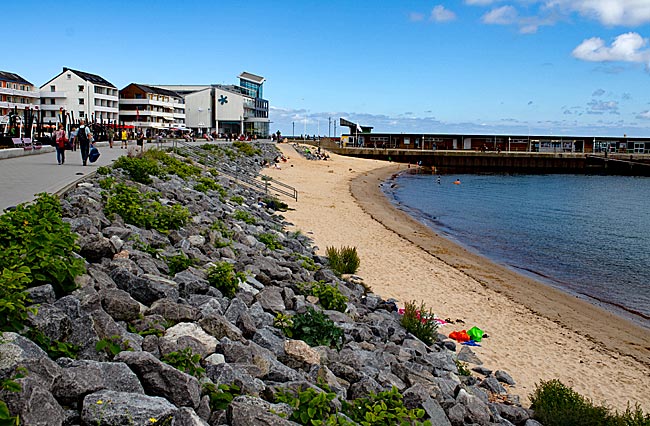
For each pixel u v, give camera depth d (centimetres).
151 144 5334
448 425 846
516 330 1602
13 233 823
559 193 6650
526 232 3650
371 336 1209
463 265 2405
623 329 1717
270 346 905
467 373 1207
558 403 1052
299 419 669
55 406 525
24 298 661
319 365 884
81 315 716
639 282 2367
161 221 1555
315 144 11819
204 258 1389
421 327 1392
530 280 2269
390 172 8669
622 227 4003
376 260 2275
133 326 804
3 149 3180
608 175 10438
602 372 1360
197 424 545
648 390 1280
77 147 4025
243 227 2141
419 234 3105
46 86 9650
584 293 2144
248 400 658
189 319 884
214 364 732
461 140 12262
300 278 1519
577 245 3212
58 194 1526
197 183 3012
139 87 10612
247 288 1217
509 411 1008
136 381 603
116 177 2117
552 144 11956
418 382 960
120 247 1147
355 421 734
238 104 11925
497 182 8300
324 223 3027
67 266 786
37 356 577
